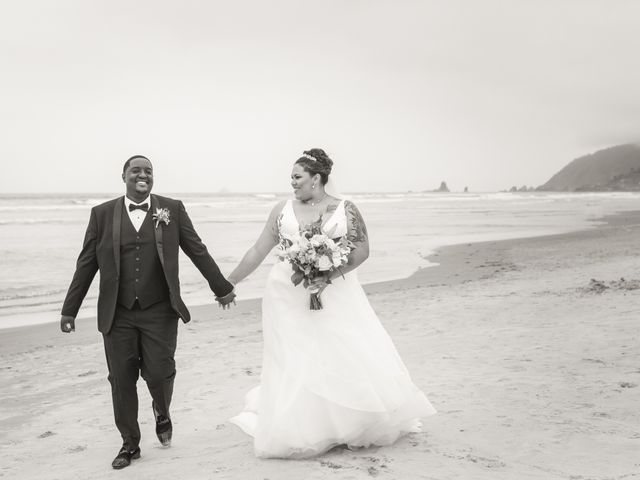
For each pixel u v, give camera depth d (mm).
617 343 6773
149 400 6109
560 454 3637
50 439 4941
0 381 7027
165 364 3984
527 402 4844
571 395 4969
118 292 3871
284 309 3865
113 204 3980
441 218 43500
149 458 4105
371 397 3666
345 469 3453
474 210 59281
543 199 111250
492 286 12516
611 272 13195
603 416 4379
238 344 8539
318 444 3656
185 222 4105
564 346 6867
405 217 44938
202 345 8508
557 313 8938
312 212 4012
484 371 6090
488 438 3990
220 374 6832
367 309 4012
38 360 8086
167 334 3969
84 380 7043
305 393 3668
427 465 3502
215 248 20656
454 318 9336
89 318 10992
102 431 5105
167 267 3918
